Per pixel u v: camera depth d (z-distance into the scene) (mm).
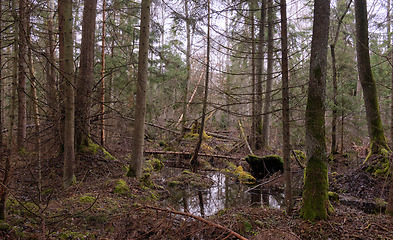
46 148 8617
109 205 6125
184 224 4898
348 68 13930
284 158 6055
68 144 7258
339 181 10078
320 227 5246
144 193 7973
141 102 9148
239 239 4789
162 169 13023
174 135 18828
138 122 9141
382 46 17766
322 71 5484
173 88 19344
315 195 5621
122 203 6512
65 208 5492
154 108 16734
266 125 16484
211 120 23281
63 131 8539
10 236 3840
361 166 10297
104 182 8055
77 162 9039
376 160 9883
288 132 5945
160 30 10820
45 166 7906
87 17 10234
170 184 10570
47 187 6805
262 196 9711
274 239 4594
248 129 17891
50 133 8422
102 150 10680
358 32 10688
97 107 12539
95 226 4984
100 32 15672
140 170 9297
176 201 8398
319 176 5621
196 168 13609
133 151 9195
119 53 16172
